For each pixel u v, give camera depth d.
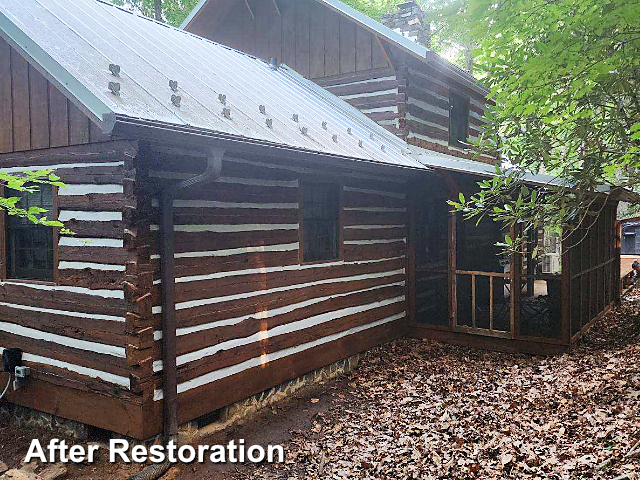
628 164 5.54
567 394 7.12
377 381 8.69
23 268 7.09
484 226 13.48
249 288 7.40
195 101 6.44
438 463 5.51
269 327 7.72
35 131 6.59
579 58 4.20
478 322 11.21
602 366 8.30
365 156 8.06
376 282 10.12
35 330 6.84
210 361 6.81
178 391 6.39
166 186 6.07
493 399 7.33
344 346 9.25
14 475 5.75
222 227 7.01
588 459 5.15
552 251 18.98
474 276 10.41
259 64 11.45
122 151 5.88
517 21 4.33
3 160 6.98
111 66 5.83
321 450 6.25
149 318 5.96
